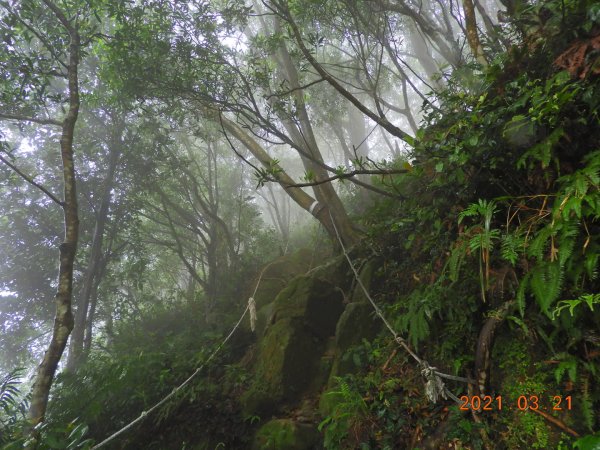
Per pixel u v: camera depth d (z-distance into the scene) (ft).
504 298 8.30
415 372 10.80
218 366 18.21
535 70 9.15
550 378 7.73
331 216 19.61
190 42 22.20
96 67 28.63
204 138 28.14
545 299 6.07
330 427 10.94
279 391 15.46
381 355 12.61
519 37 11.22
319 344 17.21
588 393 6.84
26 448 10.30
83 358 23.67
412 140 11.06
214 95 21.40
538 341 8.00
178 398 15.58
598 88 7.09
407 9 20.33
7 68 18.31
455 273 8.19
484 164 8.93
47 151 32.24
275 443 12.92
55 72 18.44
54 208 32.48
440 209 11.66
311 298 18.01
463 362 9.26
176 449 14.47
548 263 6.37
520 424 7.70
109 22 28.76
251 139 24.73
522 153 8.34
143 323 32.68
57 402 16.08
